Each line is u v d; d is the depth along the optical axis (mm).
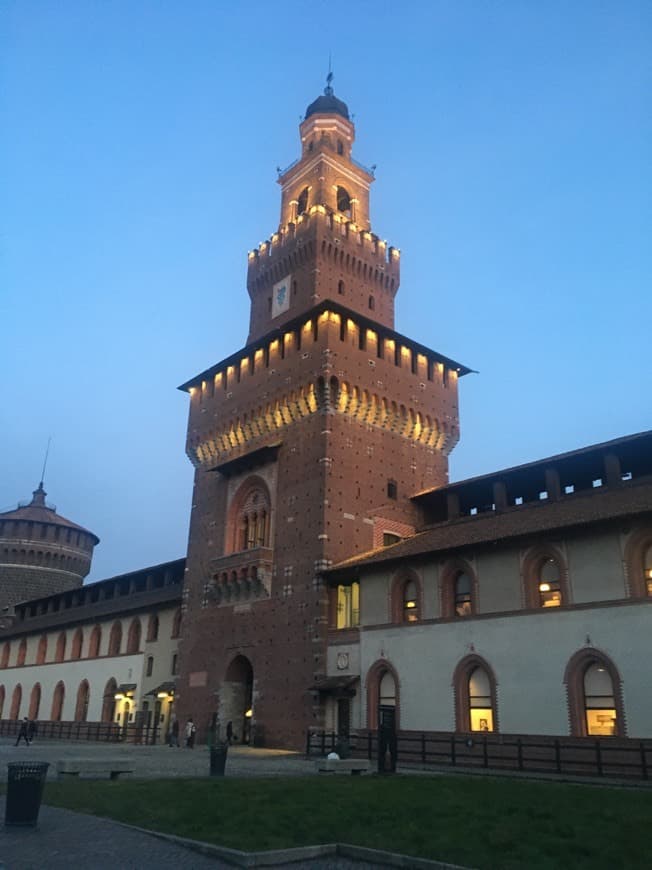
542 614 37156
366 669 44812
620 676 33469
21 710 86938
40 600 95562
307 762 37594
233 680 54406
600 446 43656
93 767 28344
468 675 39844
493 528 42625
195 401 67500
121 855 14430
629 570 34469
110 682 72375
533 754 35438
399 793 22297
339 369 54375
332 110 74938
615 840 15406
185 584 61531
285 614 50750
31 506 112375
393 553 45844
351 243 65625
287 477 54750
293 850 14680
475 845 15172
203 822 17578
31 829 16859
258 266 69250
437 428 61094
